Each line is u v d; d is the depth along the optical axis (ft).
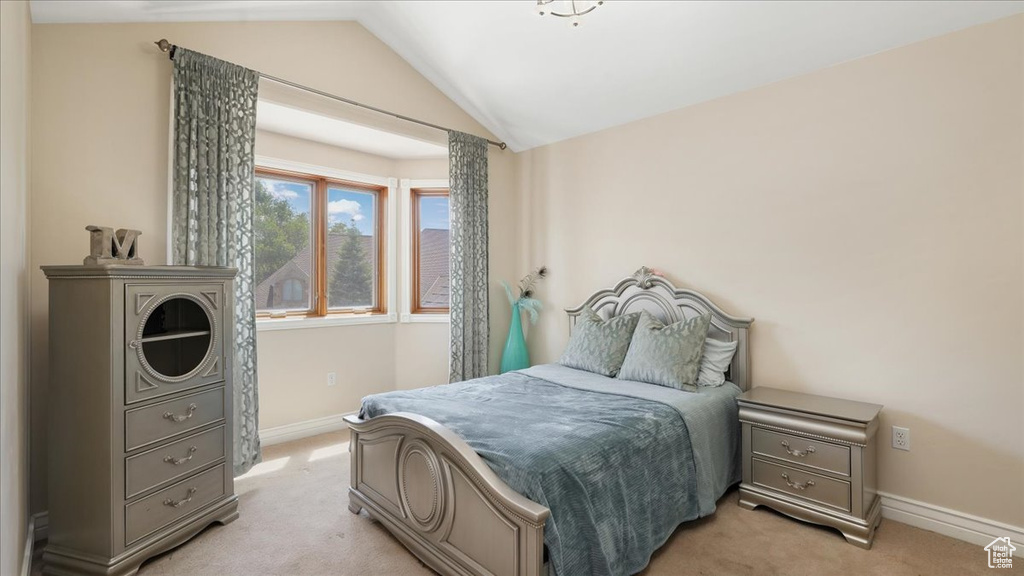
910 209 8.09
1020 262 7.13
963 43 7.56
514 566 5.36
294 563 6.90
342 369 13.52
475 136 13.74
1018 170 7.14
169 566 6.79
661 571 6.66
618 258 12.59
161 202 8.61
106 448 6.36
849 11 7.89
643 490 6.77
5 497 4.41
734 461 9.10
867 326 8.57
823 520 7.64
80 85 7.89
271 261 12.81
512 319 14.32
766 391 9.37
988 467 7.39
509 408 7.97
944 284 7.78
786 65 9.25
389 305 14.57
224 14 9.31
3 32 4.08
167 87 8.70
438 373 14.71
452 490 6.28
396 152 14.10
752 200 10.05
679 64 9.98
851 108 8.71
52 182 7.63
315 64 10.74
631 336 10.86
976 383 7.50
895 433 8.23
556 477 5.71
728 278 10.44
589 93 11.65
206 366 7.68
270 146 12.23
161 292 7.01
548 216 14.28
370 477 8.06
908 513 8.06
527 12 9.68
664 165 11.59
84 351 6.48
